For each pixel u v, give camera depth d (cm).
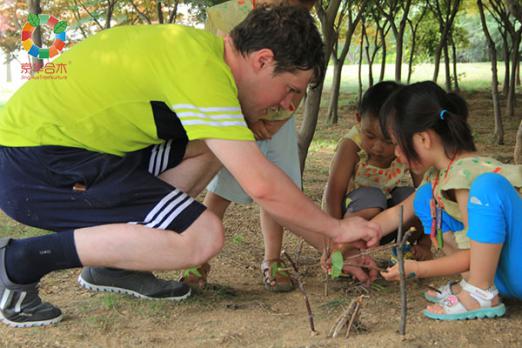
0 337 250
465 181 255
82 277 305
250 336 250
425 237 343
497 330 244
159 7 698
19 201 264
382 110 273
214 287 319
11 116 268
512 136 999
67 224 265
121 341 248
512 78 1232
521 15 653
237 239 415
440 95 264
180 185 290
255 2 315
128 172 260
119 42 259
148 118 255
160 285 297
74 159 260
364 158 344
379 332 247
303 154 540
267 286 320
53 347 243
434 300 290
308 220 249
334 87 1175
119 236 255
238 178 241
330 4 531
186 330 260
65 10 683
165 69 247
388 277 260
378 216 298
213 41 252
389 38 2919
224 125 236
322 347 231
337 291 317
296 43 236
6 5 720
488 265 250
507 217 248
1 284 256
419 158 268
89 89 255
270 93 250
